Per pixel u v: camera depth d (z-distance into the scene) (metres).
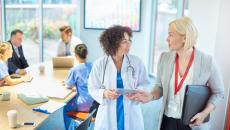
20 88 2.87
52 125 3.51
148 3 5.48
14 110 2.04
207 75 1.65
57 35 6.14
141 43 5.68
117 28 2.07
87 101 2.84
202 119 1.63
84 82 2.84
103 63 2.16
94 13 5.67
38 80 3.22
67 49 4.56
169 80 1.75
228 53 2.48
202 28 2.80
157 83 1.88
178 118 1.73
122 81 2.15
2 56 2.97
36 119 2.06
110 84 2.13
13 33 4.08
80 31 5.80
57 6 5.98
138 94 1.96
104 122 2.13
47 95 2.64
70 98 2.63
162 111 1.81
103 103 2.11
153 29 5.77
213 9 2.62
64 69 3.85
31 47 6.27
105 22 5.68
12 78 3.21
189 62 1.68
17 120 2.02
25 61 4.30
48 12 6.06
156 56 5.81
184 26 1.58
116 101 2.13
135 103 2.19
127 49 2.08
